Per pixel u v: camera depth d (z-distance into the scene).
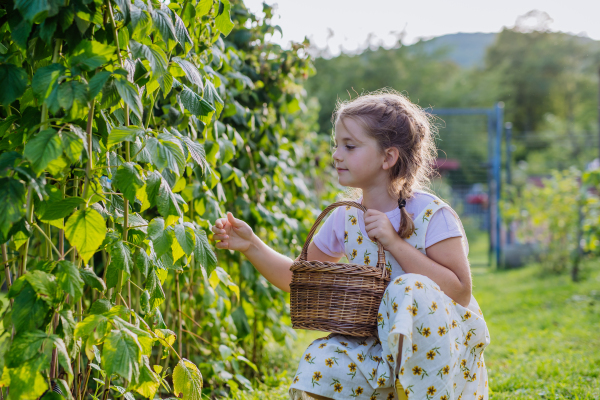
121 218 1.30
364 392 1.31
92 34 1.18
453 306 1.40
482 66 29.50
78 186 1.40
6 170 1.04
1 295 3.15
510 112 26.62
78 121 1.22
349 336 1.41
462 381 1.39
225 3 1.59
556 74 27.34
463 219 12.54
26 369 1.00
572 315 4.10
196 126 1.78
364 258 1.62
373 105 1.56
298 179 3.05
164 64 1.20
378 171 1.57
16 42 1.08
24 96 1.23
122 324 1.13
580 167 10.48
